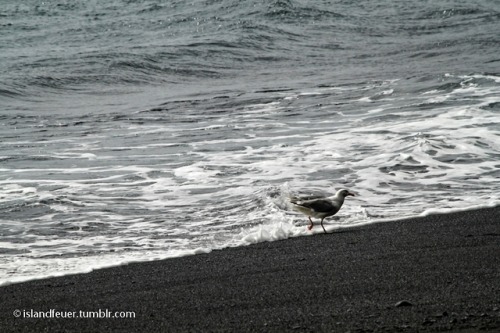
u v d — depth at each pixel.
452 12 156.00
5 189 40.47
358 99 72.56
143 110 72.50
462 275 21.58
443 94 70.94
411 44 125.81
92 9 163.50
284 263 24.86
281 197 36.69
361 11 156.00
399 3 164.62
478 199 35.84
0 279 24.58
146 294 21.53
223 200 37.34
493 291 19.62
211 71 102.38
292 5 151.12
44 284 23.55
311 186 39.25
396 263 23.66
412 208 34.44
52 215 35.19
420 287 20.39
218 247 28.59
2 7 165.75
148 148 52.28
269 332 17.11
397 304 18.62
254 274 23.45
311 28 138.25
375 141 50.44
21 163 47.94
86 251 29.00
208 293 21.22
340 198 31.45
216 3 158.00
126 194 39.25
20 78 89.38
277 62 110.31
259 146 51.28
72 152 51.56
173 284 22.72
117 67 100.44
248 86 88.94
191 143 53.66
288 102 73.44
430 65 102.75
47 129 62.62
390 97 72.06
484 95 68.38
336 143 50.62
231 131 58.12
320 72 100.75
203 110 71.12
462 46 120.62
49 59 104.44
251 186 39.94
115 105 77.31
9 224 33.62
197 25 139.25
